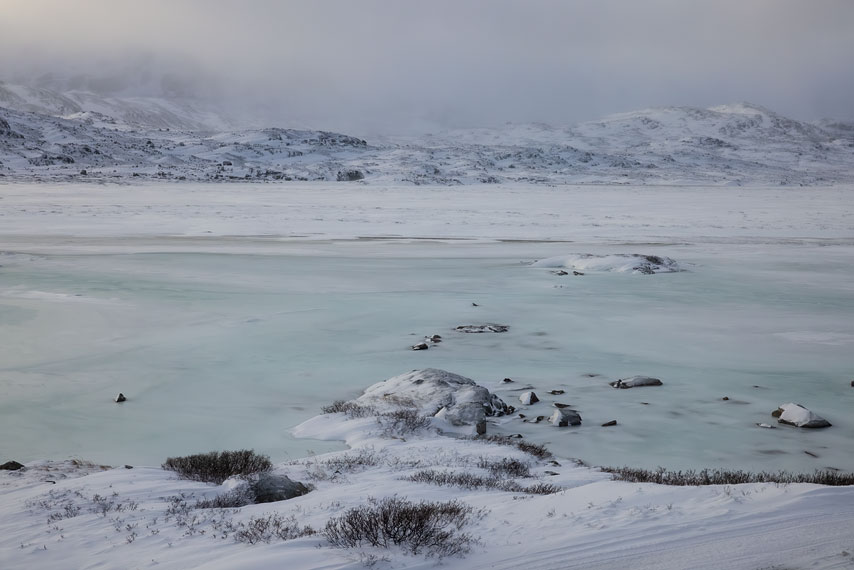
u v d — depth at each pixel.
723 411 18.31
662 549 6.23
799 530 6.55
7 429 16.80
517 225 88.19
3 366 23.17
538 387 20.92
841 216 104.25
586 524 7.01
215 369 22.94
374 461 12.77
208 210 105.81
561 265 52.12
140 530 7.63
